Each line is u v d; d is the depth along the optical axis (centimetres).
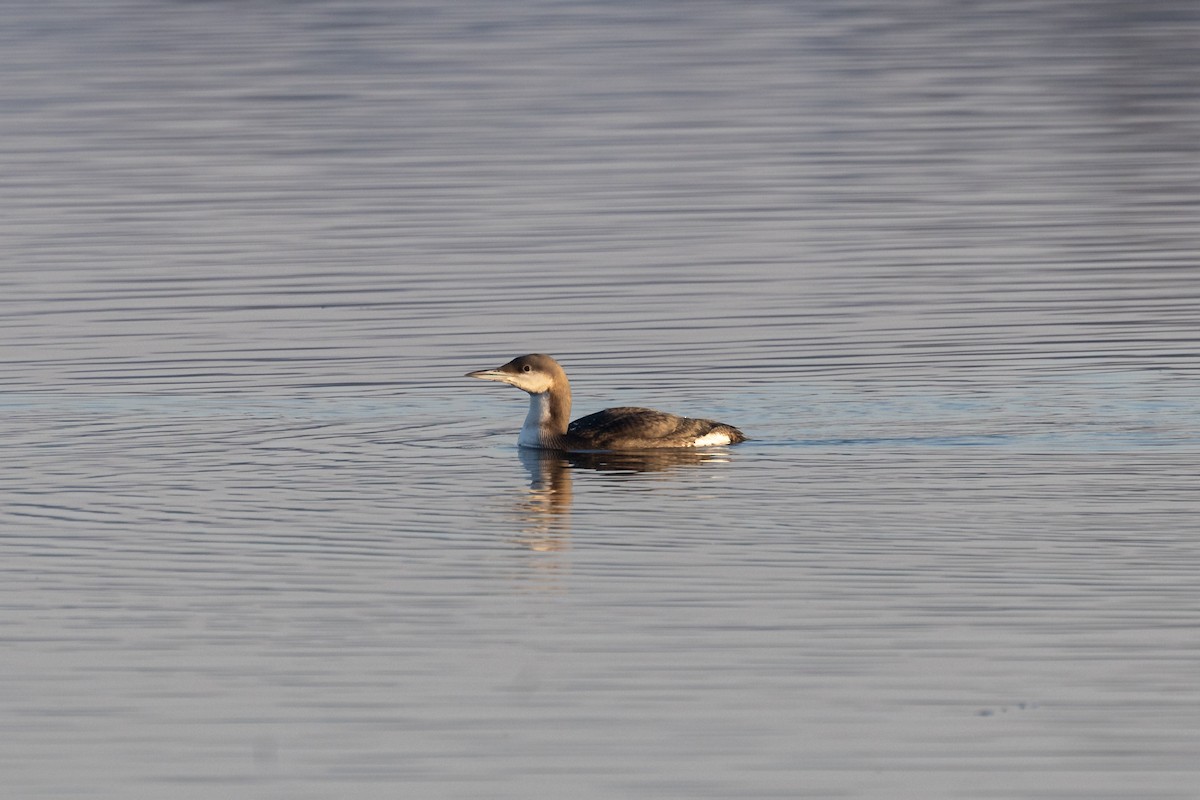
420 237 3089
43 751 1307
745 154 3684
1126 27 5181
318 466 1995
